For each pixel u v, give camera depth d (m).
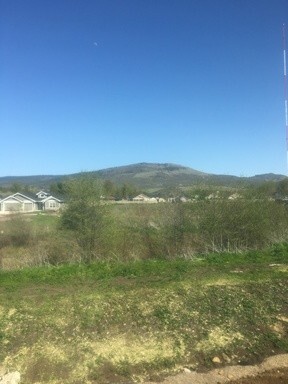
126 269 10.98
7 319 7.47
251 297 8.39
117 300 8.23
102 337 6.96
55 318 7.48
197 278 9.59
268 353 6.63
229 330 7.23
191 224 14.78
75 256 14.06
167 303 8.09
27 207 62.41
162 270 10.76
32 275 10.76
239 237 14.82
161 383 5.91
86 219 15.12
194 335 7.07
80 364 6.30
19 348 6.66
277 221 15.55
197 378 6.01
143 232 14.78
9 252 16.55
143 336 7.03
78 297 8.43
